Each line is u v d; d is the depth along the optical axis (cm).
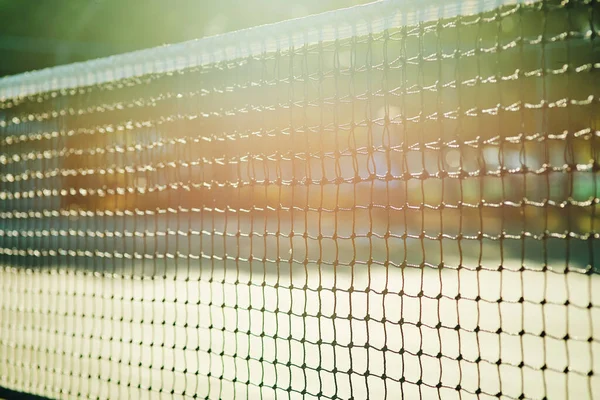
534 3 247
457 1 258
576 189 1162
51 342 575
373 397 409
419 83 272
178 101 361
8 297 746
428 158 1839
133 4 2653
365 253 1338
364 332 572
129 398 371
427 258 1238
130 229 1496
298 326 595
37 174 450
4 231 480
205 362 494
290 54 310
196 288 815
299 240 1538
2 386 416
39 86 423
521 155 254
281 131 317
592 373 250
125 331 607
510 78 254
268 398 405
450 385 434
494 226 1594
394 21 275
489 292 797
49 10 2603
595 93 262
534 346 532
